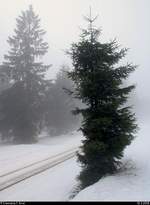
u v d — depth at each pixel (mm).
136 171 15961
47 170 19906
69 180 16859
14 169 20266
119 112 15742
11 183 16438
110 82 15445
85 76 15625
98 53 15727
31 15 42781
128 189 12445
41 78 42500
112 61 15930
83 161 15375
